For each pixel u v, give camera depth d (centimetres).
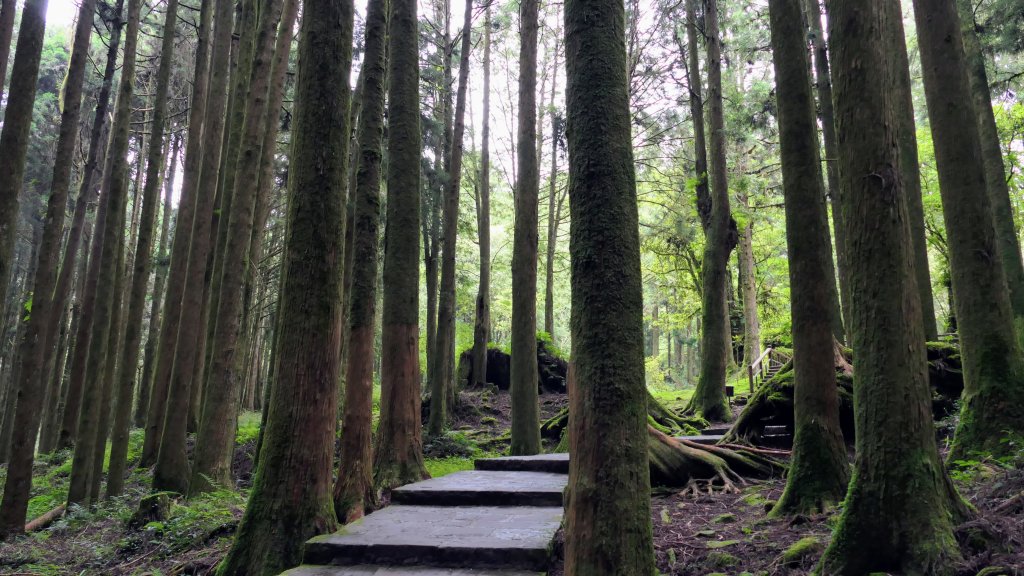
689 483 755
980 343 595
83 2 874
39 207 2142
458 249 2503
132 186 2448
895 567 363
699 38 1681
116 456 930
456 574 461
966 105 628
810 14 1227
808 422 574
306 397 543
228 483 927
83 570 619
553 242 2306
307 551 498
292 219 562
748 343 2094
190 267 994
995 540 353
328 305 559
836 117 432
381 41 780
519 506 649
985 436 565
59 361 1806
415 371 841
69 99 830
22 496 762
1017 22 1096
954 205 624
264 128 1096
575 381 295
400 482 775
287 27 1084
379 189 759
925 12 655
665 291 2841
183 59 1958
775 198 2077
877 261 401
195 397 1229
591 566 268
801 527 503
